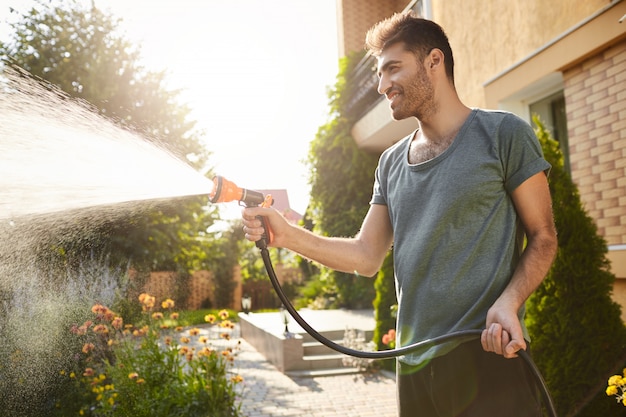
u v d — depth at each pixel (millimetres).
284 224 1542
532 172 1420
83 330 4309
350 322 9008
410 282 1530
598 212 3816
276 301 18688
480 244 1443
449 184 1478
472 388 1428
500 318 1274
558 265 3105
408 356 1555
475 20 5461
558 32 4172
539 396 1430
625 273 3492
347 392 6074
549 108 4734
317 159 11188
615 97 3602
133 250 7922
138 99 8695
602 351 2990
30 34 7422
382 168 1814
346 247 1716
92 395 4254
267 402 5707
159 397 4250
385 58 1585
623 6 3408
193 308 16828
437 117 1590
